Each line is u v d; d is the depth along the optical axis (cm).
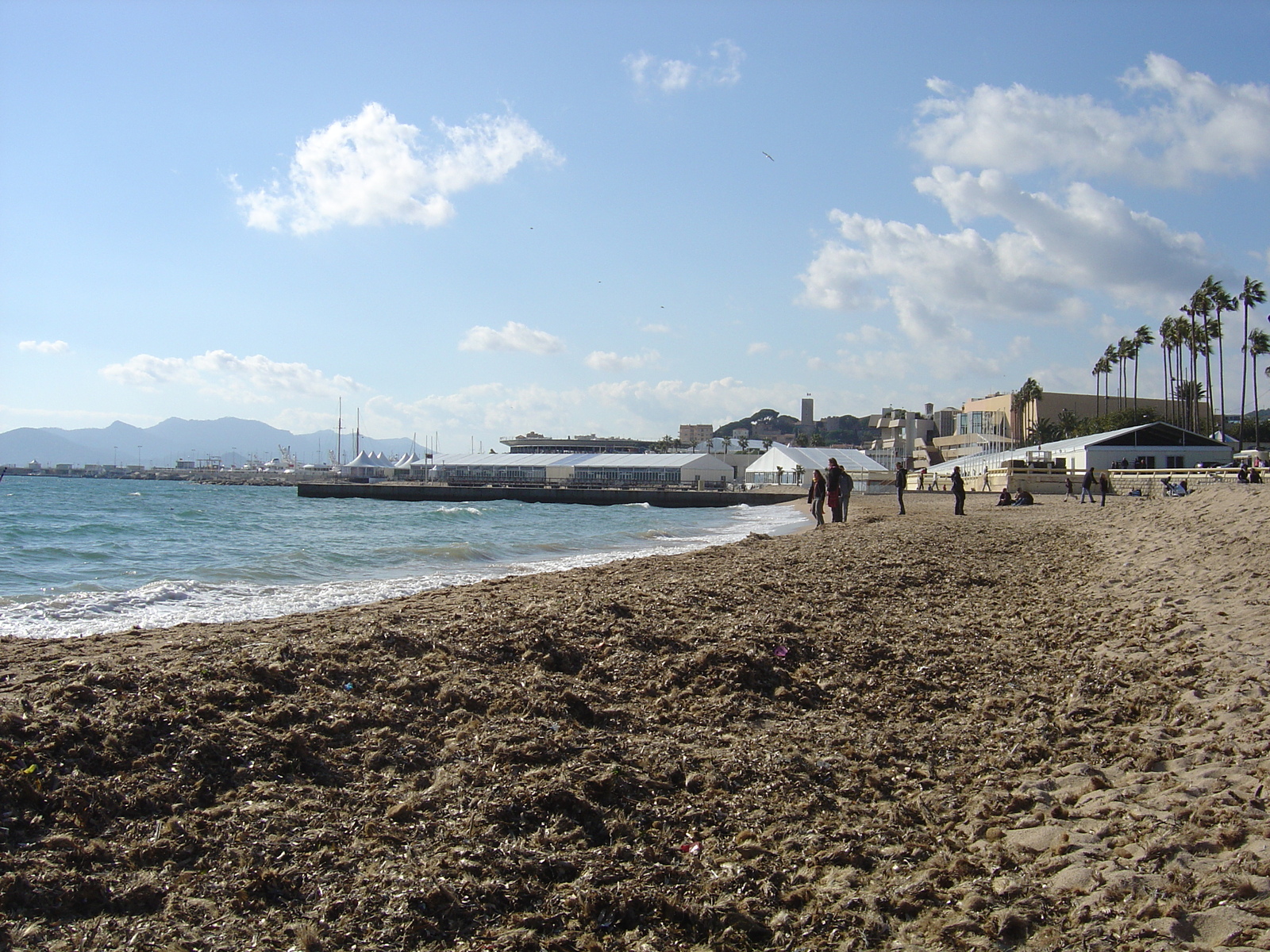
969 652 1048
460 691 756
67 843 458
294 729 626
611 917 440
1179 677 910
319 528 3897
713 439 14162
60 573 1970
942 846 539
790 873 497
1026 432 14012
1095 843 518
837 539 2380
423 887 444
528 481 11281
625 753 662
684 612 1175
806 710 820
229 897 429
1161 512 2978
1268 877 452
